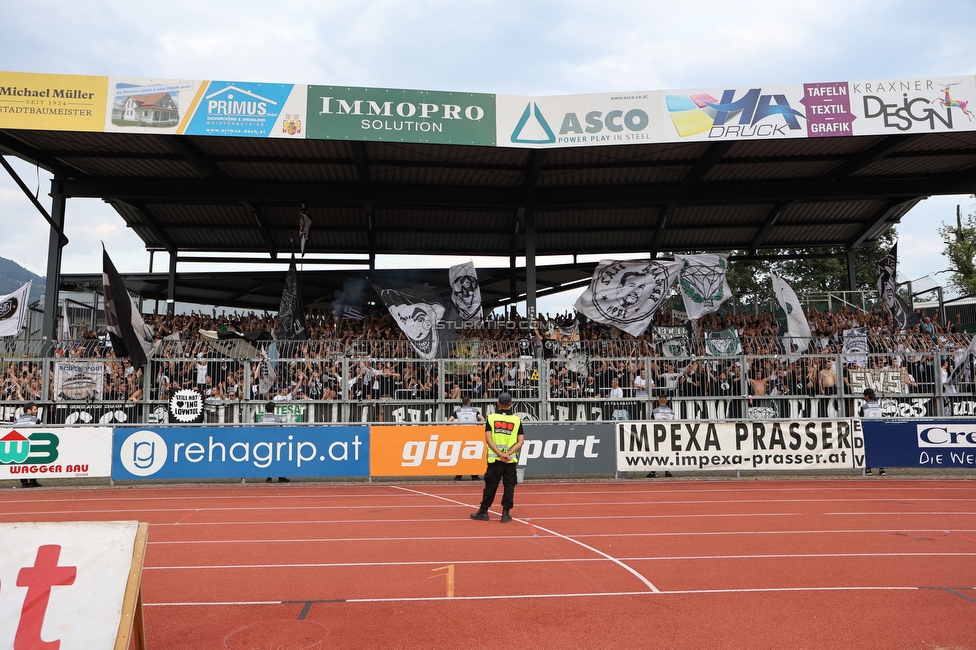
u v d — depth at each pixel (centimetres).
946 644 547
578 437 1536
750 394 1689
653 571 766
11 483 1500
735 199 2066
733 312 2461
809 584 712
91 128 1509
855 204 2289
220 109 1553
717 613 620
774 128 1622
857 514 1124
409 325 1844
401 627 587
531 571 768
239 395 1647
